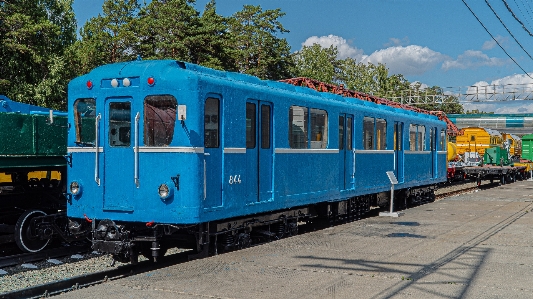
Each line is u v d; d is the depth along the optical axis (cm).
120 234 884
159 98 873
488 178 3516
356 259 891
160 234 888
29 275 868
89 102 938
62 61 2786
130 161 886
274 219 1134
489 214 1639
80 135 942
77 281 800
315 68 6688
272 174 1082
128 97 895
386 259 892
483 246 1027
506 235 1177
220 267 823
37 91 2641
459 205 1978
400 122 1803
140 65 905
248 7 4528
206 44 3578
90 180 923
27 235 1026
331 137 1327
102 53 3566
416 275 777
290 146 1145
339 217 1455
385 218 1530
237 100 964
